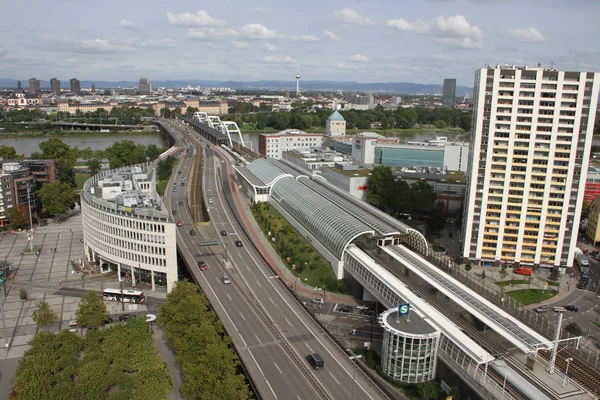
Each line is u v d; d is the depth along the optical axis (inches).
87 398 4320.9
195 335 5088.6
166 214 7564.0
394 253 7263.8
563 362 5049.2
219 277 7460.6
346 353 5280.5
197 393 4650.6
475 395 4798.2
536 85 7780.5
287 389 4665.4
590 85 7632.9
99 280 7780.5
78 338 5231.3
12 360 5506.9
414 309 5546.3
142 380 4613.7
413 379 5049.2
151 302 6958.7
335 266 7746.1
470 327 5447.8
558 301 7244.1
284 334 5738.2
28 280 7765.8
